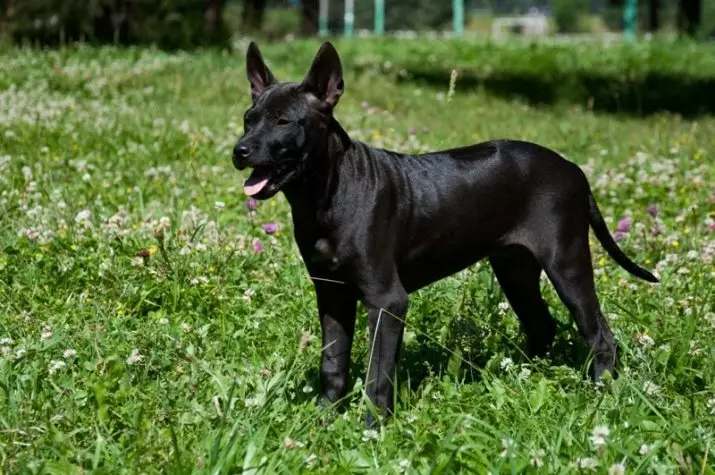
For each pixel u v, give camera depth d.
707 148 15.30
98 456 5.31
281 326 7.66
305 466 5.45
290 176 6.17
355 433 5.95
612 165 14.12
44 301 8.00
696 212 10.75
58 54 23.14
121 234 9.18
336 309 6.61
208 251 8.84
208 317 7.95
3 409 5.94
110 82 20.09
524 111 21.44
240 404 6.11
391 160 6.65
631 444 5.50
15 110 15.71
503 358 7.03
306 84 6.28
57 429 5.64
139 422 5.77
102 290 8.12
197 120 16.50
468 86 25.81
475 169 6.83
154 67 22.56
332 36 45.06
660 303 8.25
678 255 9.48
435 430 6.01
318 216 6.29
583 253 7.02
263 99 6.25
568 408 6.12
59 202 10.34
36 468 5.23
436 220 6.65
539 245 6.95
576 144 15.84
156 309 8.12
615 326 7.70
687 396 6.43
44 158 12.78
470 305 8.01
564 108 22.45
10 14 27.92
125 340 7.20
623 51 33.56
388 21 79.31
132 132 14.84
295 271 8.65
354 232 6.30
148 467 5.36
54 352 6.88
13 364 6.43
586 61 31.36
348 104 20.08
